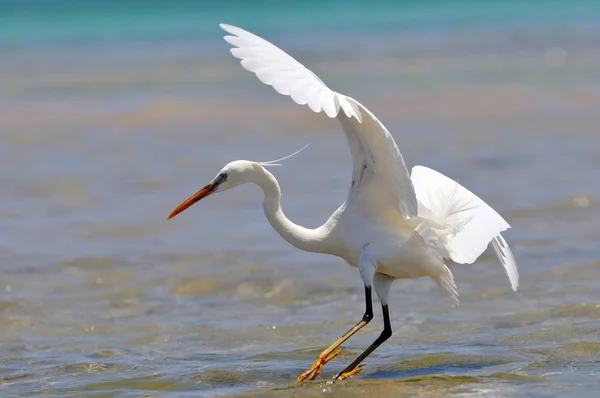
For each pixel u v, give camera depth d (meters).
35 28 61.72
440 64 37.09
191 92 30.78
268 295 11.37
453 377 8.08
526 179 17.42
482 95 28.95
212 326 10.18
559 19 58.81
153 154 21.08
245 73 35.00
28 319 10.53
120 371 8.60
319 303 11.00
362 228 8.37
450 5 79.94
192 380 8.27
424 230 8.12
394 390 7.81
